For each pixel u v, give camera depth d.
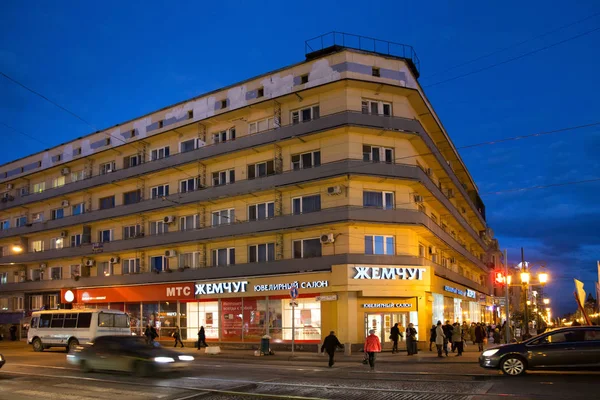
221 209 37.31
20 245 50.56
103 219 43.38
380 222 31.28
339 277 30.53
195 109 39.22
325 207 32.19
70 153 48.03
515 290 83.06
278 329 33.12
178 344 36.84
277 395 13.84
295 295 27.45
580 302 23.84
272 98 34.16
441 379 16.73
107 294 42.06
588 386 14.05
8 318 50.09
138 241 40.78
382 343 30.89
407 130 32.56
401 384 15.62
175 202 38.41
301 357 27.20
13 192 53.44
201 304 37.22
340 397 13.45
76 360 20.02
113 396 13.94
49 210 49.28
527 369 16.67
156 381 16.97
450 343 28.81
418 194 34.66
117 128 44.12
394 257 31.44
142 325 40.16
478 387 14.60
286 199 33.97
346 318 30.31
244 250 35.72
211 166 37.97
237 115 36.69
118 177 42.62
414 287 31.48
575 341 16.47
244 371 20.03
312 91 32.84
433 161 38.50
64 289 44.84
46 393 14.59
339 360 25.52
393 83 33.16
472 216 59.97
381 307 30.91
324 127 32.03
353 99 32.25
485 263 67.44
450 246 41.56
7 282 51.53
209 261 37.47
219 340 35.56
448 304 40.12
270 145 34.16
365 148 32.47
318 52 35.69
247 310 34.69
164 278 39.00
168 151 40.59
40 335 32.62
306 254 32.97
